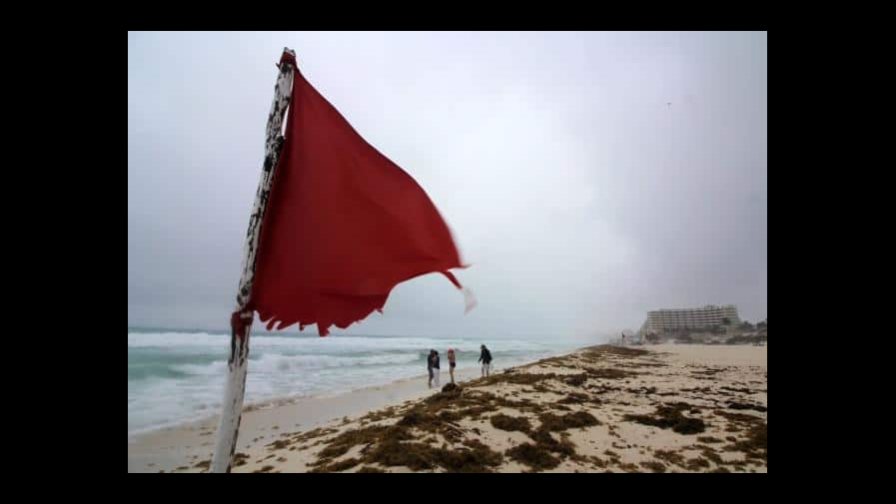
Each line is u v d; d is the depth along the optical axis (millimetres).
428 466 6023
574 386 15211
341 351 36562
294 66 2377
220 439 1985
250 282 2127
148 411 11906
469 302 2160
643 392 14227
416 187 2369
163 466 7227
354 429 8672
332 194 2354
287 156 2344
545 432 7773
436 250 2248
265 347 34844
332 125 2438
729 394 14070
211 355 22484
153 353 23016
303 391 16188
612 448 7328
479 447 6801
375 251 2297
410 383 18609
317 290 2270
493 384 14570
